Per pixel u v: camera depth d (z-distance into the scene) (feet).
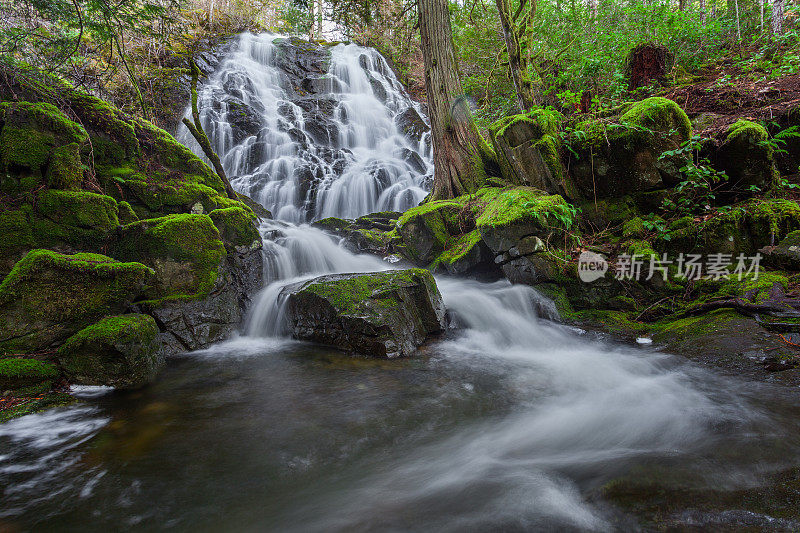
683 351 13.58
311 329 17.78
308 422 10.93
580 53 31.07
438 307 18.56
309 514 7.32
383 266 24.91
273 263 22.86
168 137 24.09
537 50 33.09
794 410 9.18
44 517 7.38
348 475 8.55
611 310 18.42
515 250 19.48
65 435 10.25
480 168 26.58
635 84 27.12
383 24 38.04
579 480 7.50
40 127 18.07
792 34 27.12
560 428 9.98
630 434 9.22
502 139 23.29
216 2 60.70
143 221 17.80
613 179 20.48
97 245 17.42
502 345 17.11
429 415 11.21
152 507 7.63
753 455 7.58
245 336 19.13
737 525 5.82
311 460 9.14
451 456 9.09
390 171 38.81
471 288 21.52
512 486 7.57
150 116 34.88
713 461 7.51
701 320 15.10
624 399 11.28
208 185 24.53
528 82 25.99
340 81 56.59
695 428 9.00
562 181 21.21
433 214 24.43
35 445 9.77
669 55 29.25
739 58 29.50
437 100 27.20
